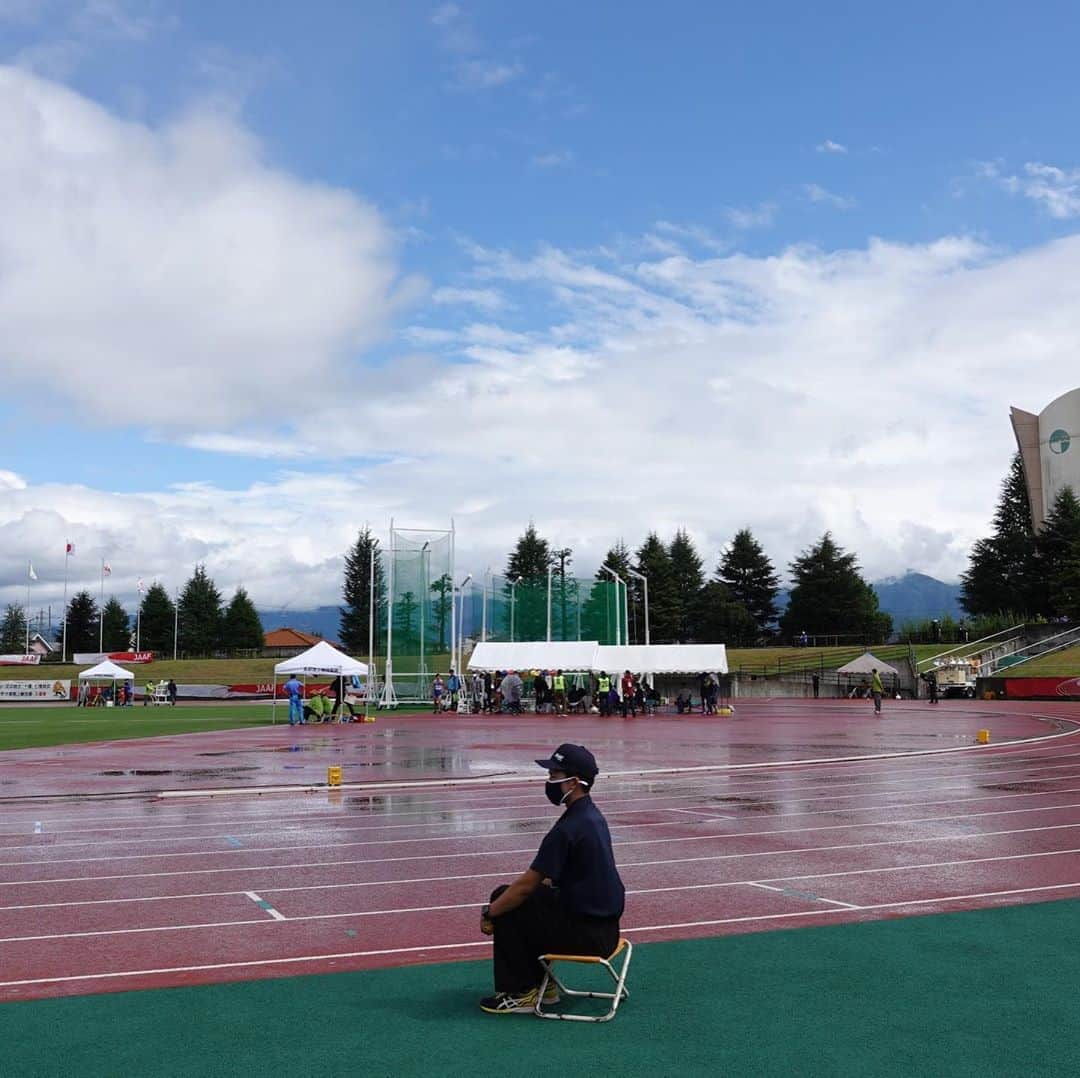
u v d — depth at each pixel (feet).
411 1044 19.51
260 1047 19.36
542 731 122.83
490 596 196.13
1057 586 282.97
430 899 32.22
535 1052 19.06
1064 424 306.35
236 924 29.07
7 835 45.44
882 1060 18.56
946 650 279.90
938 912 29.96
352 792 61.77
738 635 396.78
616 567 403.95
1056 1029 20.13
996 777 67.72
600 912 21.12
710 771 72.79
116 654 374.02
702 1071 18.08
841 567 374.43
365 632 424.46
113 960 25.41
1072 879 34.55
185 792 59.36
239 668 346.13
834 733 114.73
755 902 31.40
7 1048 19.33
